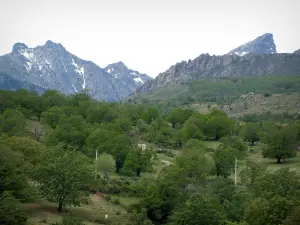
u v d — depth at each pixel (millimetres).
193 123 141000
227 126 140250
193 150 84438
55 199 58062
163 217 62000
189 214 50000
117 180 80688
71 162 59625
